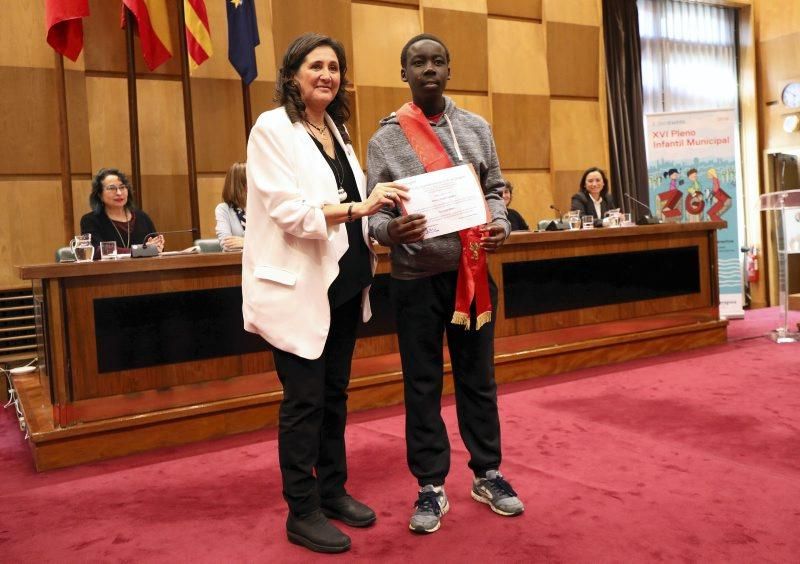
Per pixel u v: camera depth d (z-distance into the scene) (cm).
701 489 240
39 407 348
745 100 873
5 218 493
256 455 304
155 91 546
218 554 205
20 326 489
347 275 207
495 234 211
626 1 780
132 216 430
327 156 206
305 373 199
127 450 317
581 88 747
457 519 221
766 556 189
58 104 486
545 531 210
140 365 324
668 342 493
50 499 261
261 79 580
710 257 523
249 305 198
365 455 294
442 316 220
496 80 694
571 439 304
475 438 228
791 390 375
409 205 199
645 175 789
